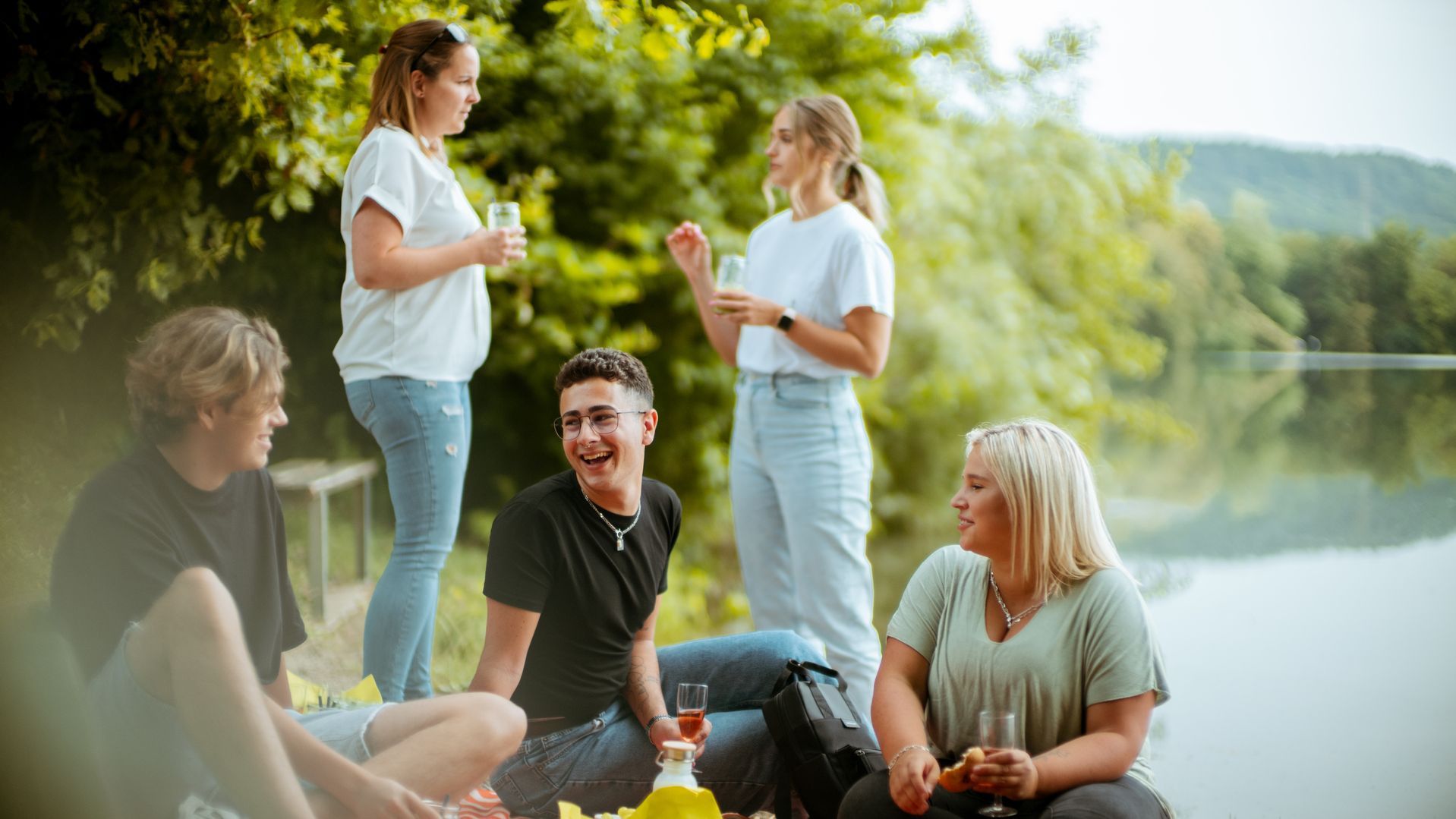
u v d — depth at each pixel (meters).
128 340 5.04
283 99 4.79
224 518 2.21
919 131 10.43
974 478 2.52
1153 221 17.02
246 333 2.14
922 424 11.47
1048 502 2.47
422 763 2.29
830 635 3.84
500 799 2.75
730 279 3.73
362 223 3.17
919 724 2.51
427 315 3.27
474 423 7.72
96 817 2.09
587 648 2.75
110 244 4.79
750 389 3.95
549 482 2.75
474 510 7.81
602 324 7.34
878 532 11.07
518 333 7.19
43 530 4.53
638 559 2.81
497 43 6.54
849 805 2.44
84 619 2.04
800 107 3.93
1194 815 4.05
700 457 8.27
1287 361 17.00
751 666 3.03
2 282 4.59
